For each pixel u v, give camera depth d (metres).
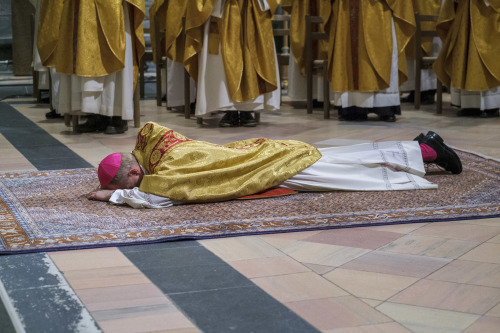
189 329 2.24
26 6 12.41
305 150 4.12
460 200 3.91
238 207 3.79
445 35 7.88
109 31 6.32
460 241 3.18
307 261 2.92
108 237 3.23
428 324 2.27
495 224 3.46
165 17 8.12
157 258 2.96
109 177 3.95
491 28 7.44
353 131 6.80
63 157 5.49
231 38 6.86
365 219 3.54
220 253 3.03
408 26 7.46
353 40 7.41
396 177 4.21
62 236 3.24
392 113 7.54
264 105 7.25
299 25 8.66
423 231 3.35
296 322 2.29
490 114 7.80
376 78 7.37
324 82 7.83
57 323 2.29
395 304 2.44
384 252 3.03
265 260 2.93
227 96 6.99
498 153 5.45
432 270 2.79
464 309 2.39
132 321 2.30
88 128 6.91
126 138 6.49
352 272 2.78
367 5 7.27
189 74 7.20
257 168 4.02
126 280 2.70
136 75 7.06
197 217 3.59
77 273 2.78
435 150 4.40
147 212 3.70
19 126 7.31
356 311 2.38
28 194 4.13
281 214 3.64
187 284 2.65
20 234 3.28
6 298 2.49
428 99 9.26
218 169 3.94
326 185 4.09
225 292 2.56
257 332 2.21
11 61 12.70
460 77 7.64
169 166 3.85
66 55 6.48
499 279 2.68
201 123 7.52
